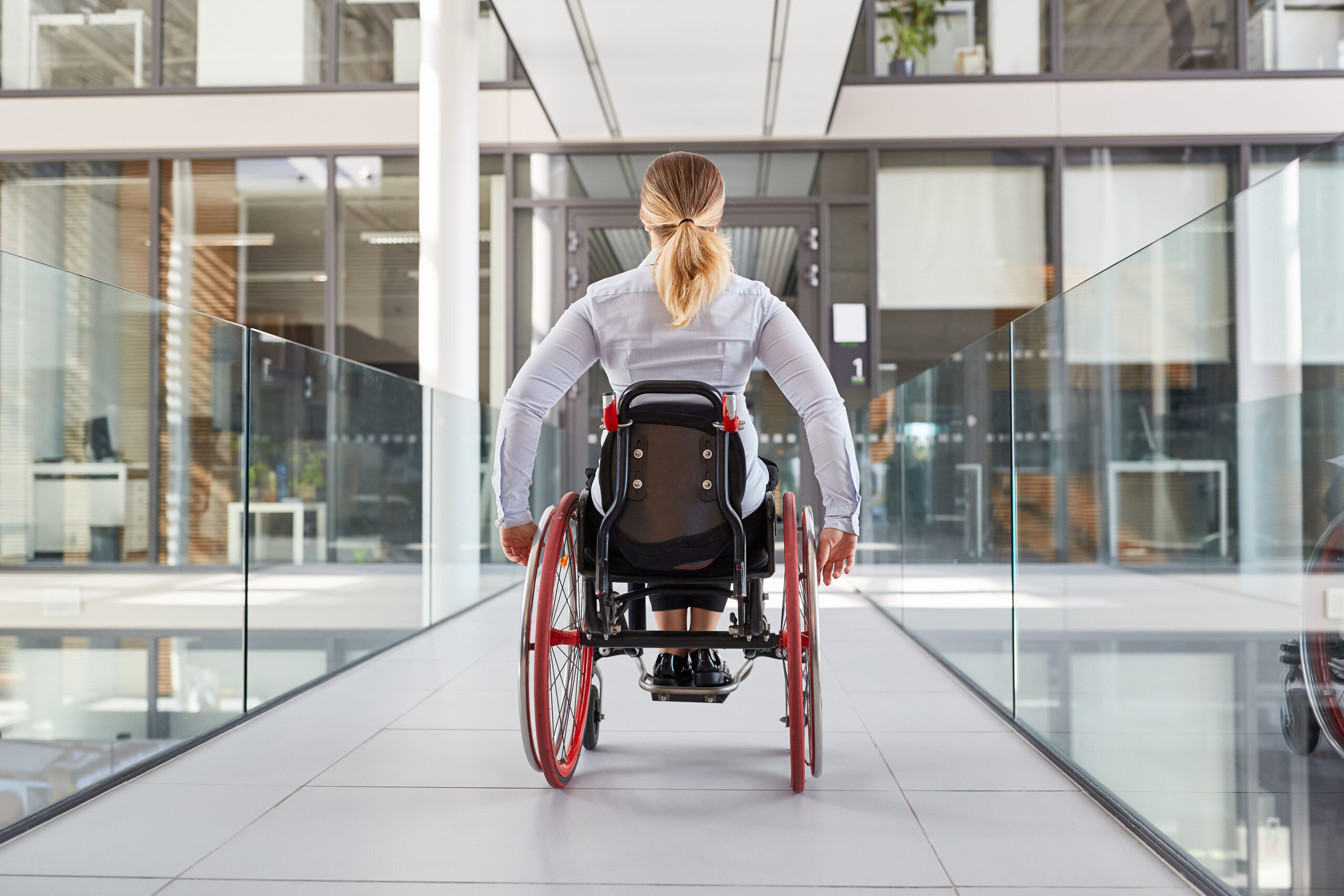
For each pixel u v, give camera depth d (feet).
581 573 6.38
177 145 21.85
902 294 21.25
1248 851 4.52
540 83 17.66
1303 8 21.07
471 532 15.56
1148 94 21.08
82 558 6.40
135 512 7.00
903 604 13.53
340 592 10.50
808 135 21.01
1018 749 7.65
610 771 7.07
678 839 5.71
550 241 21.49
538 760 6.50
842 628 13.67
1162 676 5.45
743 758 7.41
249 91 21.80
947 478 10.94
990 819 6.06
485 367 21.44
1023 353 8.11
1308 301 3.88
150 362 7.18
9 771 5.71
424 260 16.19
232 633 8.30
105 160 21.85
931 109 21.20
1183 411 5.10
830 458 6.30
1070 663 6.95
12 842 5.64
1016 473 8.22
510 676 10.32
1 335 5.66
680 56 16.35
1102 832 5.83
